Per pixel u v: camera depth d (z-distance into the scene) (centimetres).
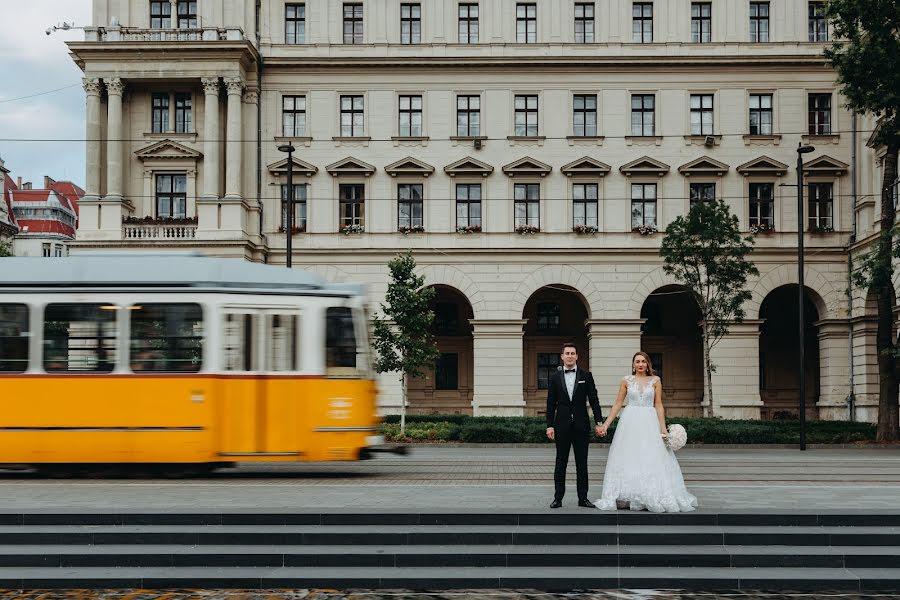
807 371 4925
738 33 4506
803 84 4500
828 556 1206
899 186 3997
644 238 4481
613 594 1125
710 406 3953
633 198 4531
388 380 4453
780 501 1468
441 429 3394
